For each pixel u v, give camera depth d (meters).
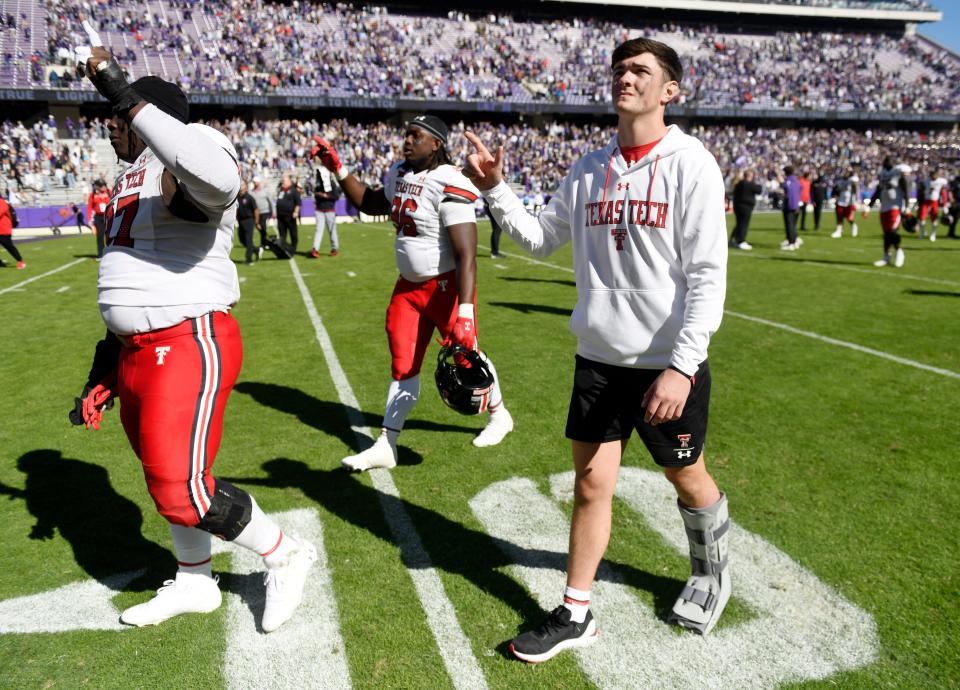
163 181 2.23
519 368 5.98
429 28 45.53
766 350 6.44
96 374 2.55
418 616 2.64
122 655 2.44
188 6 38.75
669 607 2.67
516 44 46.16
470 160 2.46
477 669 2.35
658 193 2.15
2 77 30.33
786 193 14.60
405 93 38.66
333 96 36.41
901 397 5.05
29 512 3.51
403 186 3.72
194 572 2.65
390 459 3.86
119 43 34.44
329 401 5.19
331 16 42.91
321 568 2.96
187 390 2.30
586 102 41.28
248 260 13.20
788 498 3.50
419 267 3.75
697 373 2.26
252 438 4.46
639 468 3.91
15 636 2.55
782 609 2.64
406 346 3.87
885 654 2.39
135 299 2.26
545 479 3.80
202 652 2.45
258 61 36.66
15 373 6.12
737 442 4.22
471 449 4.23
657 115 2.17
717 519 2.50
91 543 3.21
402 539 3.19
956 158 43.12
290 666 2.38
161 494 2.33
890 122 49.47
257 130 34.56
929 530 3.18
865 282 10.34
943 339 6.80
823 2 53.19
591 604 2.70
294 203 14.20
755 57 50.22
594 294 2.32
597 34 49.41
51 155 28.08
